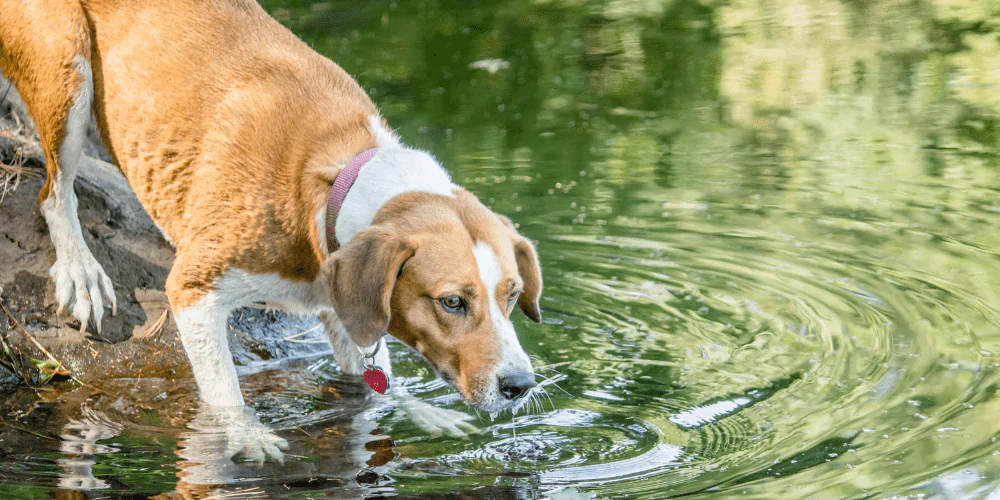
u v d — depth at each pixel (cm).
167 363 457
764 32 1101
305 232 385
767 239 579
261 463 365
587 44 1083
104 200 503
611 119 835
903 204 627
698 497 329
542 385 424
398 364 462
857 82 914
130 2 424
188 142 403
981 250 549
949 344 439
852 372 420
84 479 349
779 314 483
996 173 677
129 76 420
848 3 1182
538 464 360
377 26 1168
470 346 352
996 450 349
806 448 360
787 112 839
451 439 385
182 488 343
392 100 892
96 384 440
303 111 398
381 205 369
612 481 345
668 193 662
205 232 396
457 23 1180
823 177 684
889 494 325
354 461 366
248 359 474
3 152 502
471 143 773
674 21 1170
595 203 645
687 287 520
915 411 382
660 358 446
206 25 416
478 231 358
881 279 515
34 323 456
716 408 398
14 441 383
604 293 516
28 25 433
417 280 351
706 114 843
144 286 486
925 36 1045
